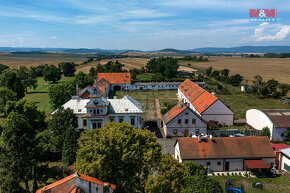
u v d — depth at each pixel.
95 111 63.44
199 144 47.78
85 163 31.05
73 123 54.09
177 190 29.48
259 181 43.00
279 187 41.12
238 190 38.66
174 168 31.30
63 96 80.00
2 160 39.53
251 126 72.81
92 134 38.19
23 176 40.09
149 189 28.22
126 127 36.59
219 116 73.44
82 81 122.62
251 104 101.50
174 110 69.19
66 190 24.38
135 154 31.33
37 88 148.75
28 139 40.28
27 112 66.38
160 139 63.62
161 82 143.25
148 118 81.56
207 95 80.44
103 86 106.75
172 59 185.00
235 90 130.00
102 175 30.11
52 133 51.91
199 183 29.12
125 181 30.05
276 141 61.91
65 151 45.91
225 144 47.94
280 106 98.31
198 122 64.00
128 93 126.06
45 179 41.88
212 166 46.44
